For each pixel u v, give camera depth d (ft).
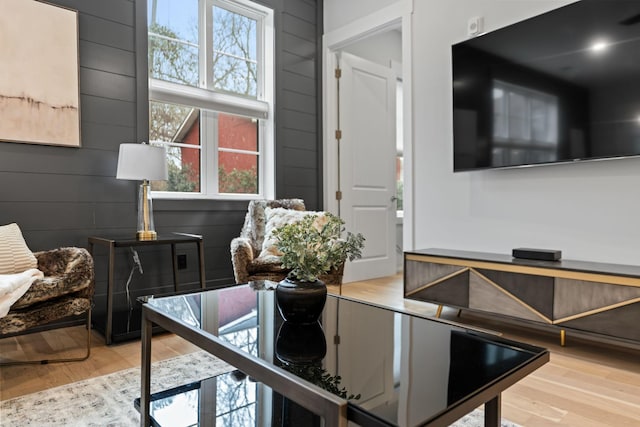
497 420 3.74
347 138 14.32
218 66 11.99
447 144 10.64
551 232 8.86
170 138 11.02
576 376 6.55
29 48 8.51
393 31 16.44
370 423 2.76
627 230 7.85
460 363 3.71
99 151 9.44
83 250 7.30
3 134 8.18
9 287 5.94
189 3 11.46
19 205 8.43
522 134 8.89
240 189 12.42
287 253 4.97
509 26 9.04
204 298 5.93
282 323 4.89
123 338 8.01
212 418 4.48
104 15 9.54
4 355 7.38
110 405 5.47
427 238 11.09
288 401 4.84
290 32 13.20
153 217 10.05
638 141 7.36
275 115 12.75
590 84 7.89
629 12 7.40
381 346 4.18
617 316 6.76
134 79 9.98
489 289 8.42
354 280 14.11
